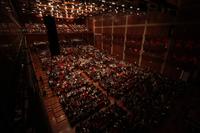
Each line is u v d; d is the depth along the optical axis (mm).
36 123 6406
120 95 14789
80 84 17141
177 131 9805
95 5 20438
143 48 22859
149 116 11156
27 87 7305
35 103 7980
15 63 5531
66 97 14289
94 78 19375
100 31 37469
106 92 15984
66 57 29453
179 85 15734
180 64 16797
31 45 32969
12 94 3896
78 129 10430
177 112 11359
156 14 19094
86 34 42250
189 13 14781
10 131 3059
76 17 42250
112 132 10078
